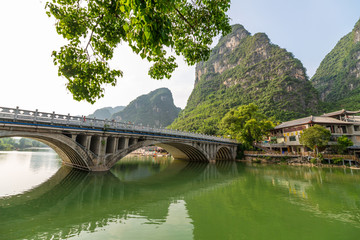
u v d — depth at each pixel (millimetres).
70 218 10070
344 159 32812
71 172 23812
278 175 25641
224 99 150625
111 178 21547
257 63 155375
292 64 129750
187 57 7340
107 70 6352
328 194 15617
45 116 18234
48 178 20516
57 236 7949
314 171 28547
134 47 4348
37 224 9172
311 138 33625
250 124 44594
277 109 101562
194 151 42844
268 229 8992
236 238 8016
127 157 72500
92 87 6246
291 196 15078
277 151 44656
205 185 19750
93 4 5574
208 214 10953
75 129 20125
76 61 5840
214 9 6195
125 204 12773
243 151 49594
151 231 8562
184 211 11484
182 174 27703
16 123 16312
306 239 8070
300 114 94062
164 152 89688
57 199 13477
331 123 39125
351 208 12109
